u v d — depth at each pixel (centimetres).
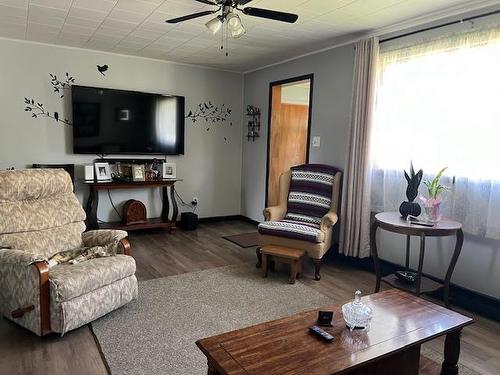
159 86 515
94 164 463
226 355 153
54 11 322
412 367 191
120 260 271
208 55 475
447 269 303
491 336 257
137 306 285
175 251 429
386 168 355
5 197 274
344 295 318
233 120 584
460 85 294
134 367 209
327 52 424
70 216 305
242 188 597
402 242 349
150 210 528
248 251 436
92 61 467
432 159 317
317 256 347
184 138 542
